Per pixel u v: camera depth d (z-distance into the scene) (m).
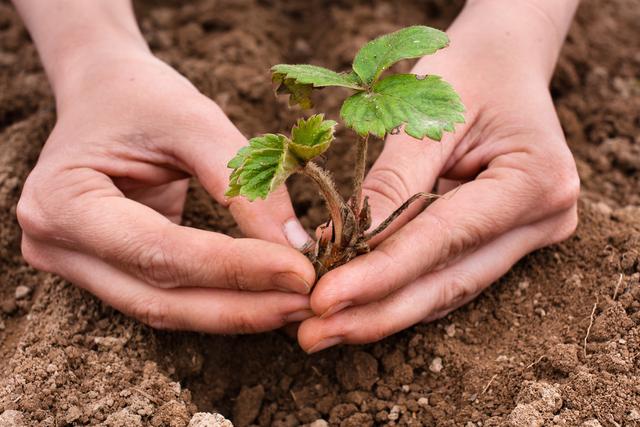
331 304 0.40
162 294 0.42
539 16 0.47
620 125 0.54
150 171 0.45
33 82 0.56
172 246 0.41
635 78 0.57
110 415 0.41
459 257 0.43
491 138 0.44
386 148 0.44
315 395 0.44
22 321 0.47
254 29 0.59
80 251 0.43
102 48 0.47
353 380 0.44
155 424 0.41
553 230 0.45
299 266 0.40
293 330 0.44
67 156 0.44
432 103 0.37
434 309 0.43
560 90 0.56
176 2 0.61
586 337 0.43
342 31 0.59
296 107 0.54
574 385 0.41
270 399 0.45
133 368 0.43
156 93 0.45
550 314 0.45
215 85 0.55
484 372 0.43
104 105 0.44
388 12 0.60
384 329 0.42
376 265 0.40
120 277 0.43
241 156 0.38
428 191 0.43
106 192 0.43
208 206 0.50
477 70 0.45
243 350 0.46
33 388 0.42
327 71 0.39
